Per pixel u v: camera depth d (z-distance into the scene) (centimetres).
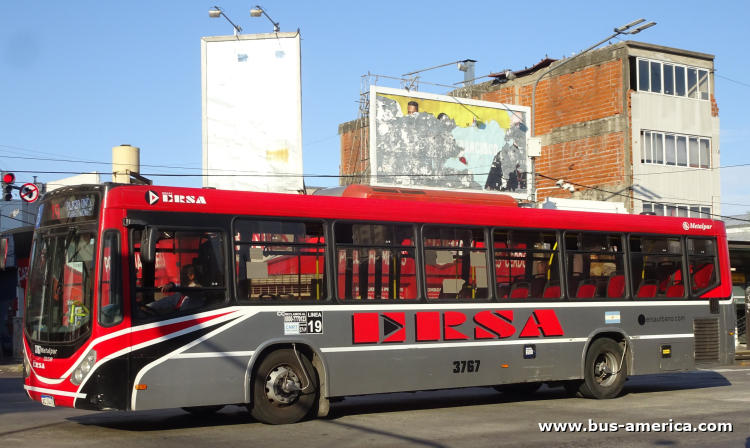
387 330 1116
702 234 1545
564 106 3678
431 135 3009
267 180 2698
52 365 936
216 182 2689
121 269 924
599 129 3519
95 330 909
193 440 901
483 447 874
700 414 1171
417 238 1170
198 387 955
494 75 3903
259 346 1007
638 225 1448
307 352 1067
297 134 2700
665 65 3569
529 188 3219
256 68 2723
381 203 1149
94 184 954
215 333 975
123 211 938
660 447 888
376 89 2905
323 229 1084
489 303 1229
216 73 2720
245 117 2709
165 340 939
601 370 1377
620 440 934
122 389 907
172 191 977
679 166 3556
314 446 866
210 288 982
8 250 2969
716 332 1530
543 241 1316
